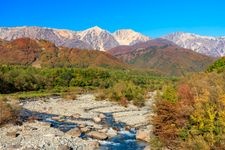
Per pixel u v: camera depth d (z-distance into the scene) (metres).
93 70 174.75
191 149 31.44
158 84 159.62
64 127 60.19
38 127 56.94
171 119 38.12
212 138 30.38
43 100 108.19
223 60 77.31
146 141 49.25
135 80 179.38
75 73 166.25
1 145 42.47
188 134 33.97
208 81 45.34
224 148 29.62
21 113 74.44
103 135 51.34
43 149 41.44
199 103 34.25
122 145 47.25
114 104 100.25
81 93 138.38
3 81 129.38
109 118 72.56
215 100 33.88
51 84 152.62
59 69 166.00
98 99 111.88
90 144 46.47
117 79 177.38
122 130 58.22
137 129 59.44
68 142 46.28
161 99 41.84
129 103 100.88
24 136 48.50
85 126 60.53
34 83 142.75
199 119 32.97
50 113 79.12
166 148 38.03
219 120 31.75
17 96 114.75
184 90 39.41
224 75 49.88
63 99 112.88
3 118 57.59
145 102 101.69
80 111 83.38
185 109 36.00
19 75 139.25
